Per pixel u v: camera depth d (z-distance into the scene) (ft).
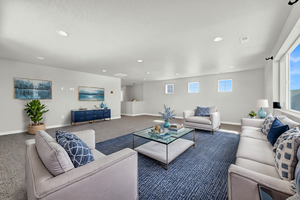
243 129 9.10
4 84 12.71
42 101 15.02
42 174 2.86
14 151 8.73
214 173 6.18
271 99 11.13
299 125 5.16
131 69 16.53
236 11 5.64
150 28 7.02
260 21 6.36
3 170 6.43
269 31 7.28
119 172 3.65
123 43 8.86
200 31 7.32
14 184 5.39
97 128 15.43
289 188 2.66
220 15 5.92
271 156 4.91
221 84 19.38
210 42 8.70
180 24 6.65
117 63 13.76
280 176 3.53
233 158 7.67
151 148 7.88
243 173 3.10
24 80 13.73
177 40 8.40
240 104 17.66
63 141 3.82
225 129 14.75
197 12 5.72
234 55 11.20
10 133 13.00
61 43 8.82
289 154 3.37
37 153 3.83
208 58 12.04
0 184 5.39
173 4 5.23
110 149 9.05
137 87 33.27
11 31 7.22
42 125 13.33
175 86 24.02
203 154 8.21
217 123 13.88
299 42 6.89
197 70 16.98
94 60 12.75
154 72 18.30
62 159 3.01
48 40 8.37
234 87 18.07
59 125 16.38
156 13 5.80
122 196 3.77
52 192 2.49
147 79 24.62
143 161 7.32
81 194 2.89
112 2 5.10
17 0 4.93
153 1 5.06
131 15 5.93
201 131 13.83
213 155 8.07
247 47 9.50
